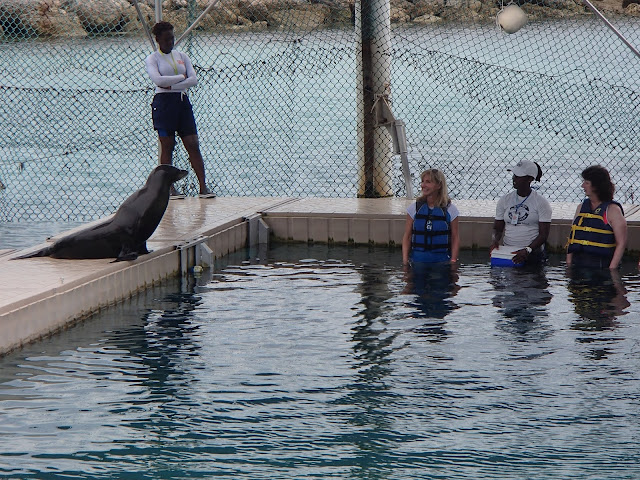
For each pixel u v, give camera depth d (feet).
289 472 21.62
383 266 44.24
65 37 90.79
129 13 90.33
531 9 101.30
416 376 28.14
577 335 32.09
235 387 27.32
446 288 39.34
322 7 80.38
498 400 26.07
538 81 128.98
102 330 33.65
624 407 25.44
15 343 31.32
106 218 47.88
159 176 39.99
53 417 25.07
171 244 42.68
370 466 21.93
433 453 22.62
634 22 118.83
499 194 67.51
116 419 24.94
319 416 25.05
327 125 111.75
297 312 35.73
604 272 42.06
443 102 124.77
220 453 22.76
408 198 55.42
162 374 28.58
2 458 22.45
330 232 50.52
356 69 57.36
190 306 36.96
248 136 105.09
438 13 97.09
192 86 54.49
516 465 21.88
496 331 32.71
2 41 90.02
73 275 35.94
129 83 125.90
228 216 49.96
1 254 41.37
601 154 86.89
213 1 55.11
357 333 32.71
